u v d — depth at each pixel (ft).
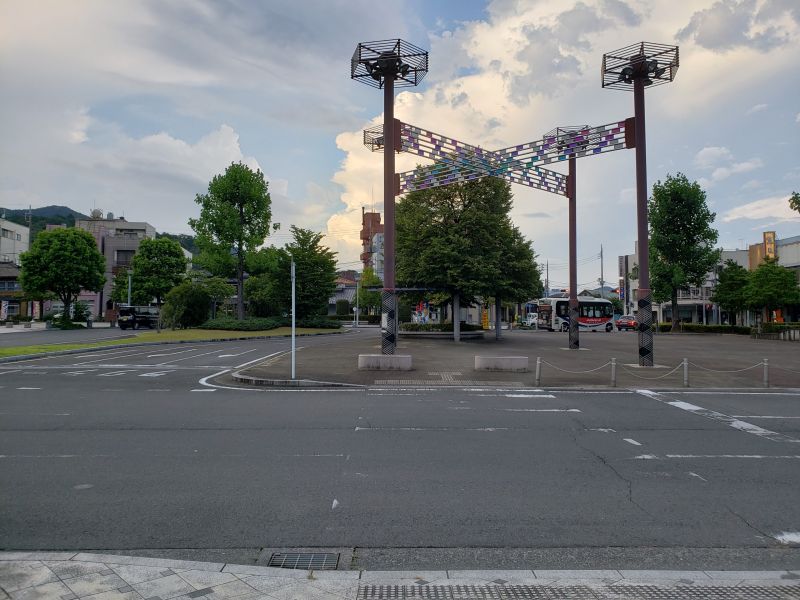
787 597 13.10
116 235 260.83
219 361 75.82
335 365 66.85
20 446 28.12
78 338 117.60
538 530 17.61
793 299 143.84
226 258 140.56
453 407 40.75
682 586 13.58
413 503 19.92
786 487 22.08
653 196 154.92
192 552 15.87
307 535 17.08
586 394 48.34
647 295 67.21
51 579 13.32
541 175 89.25
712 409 40.70
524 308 250.57
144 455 26.40
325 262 170.50
